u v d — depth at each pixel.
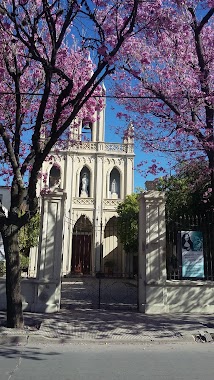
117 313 10.94
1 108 11.88
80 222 29.59
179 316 10.54
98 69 9.05
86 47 9.70
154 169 12.95
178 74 11.73
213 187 11.59
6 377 5.28
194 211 15.80
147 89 12.16
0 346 7.45
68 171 29.70
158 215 11.70
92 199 29.64
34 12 10.22
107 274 25.61
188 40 12.01
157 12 9.45
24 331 8.29
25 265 20.19
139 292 11.55
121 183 30.25
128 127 13.15
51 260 11.38
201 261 11.58
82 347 7.54
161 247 11.47
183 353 7.08
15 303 8.66
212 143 11.16
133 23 8.81
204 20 11.38
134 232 25.94
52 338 7.96
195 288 11.43
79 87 12.17
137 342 7.95
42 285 11.17
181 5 10.13
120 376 5.42
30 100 12.00
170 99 11.73
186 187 16.61
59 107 9.20
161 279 11.27
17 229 8.91
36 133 9.30
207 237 11.86
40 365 6.00
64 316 10.30
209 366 6.07
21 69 11.22
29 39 9.13
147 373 5.61
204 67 11.72
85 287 19.31
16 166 9.16
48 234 11.57
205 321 9.84
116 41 9.55
